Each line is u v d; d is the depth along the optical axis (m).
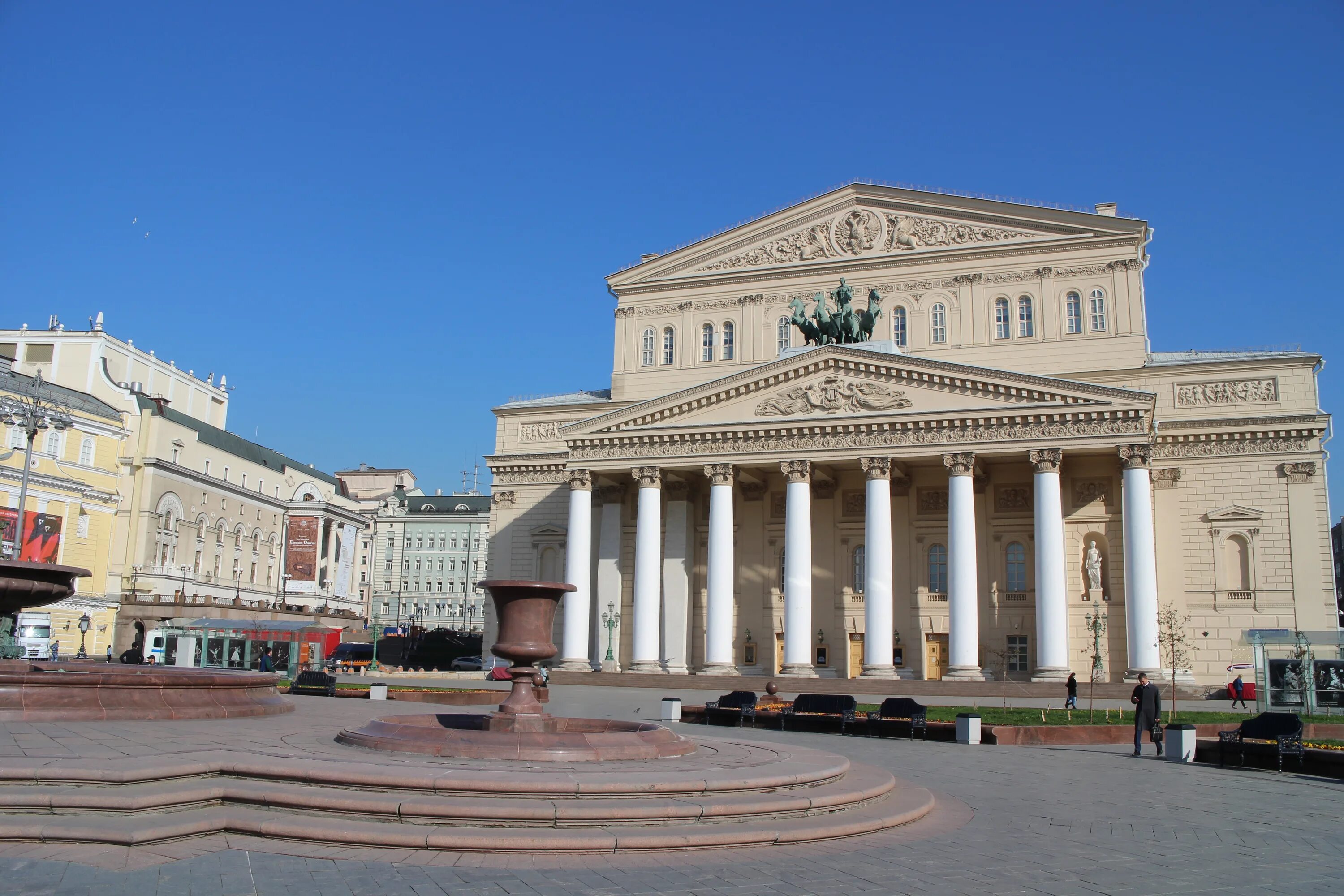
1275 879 14.86
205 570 101.44
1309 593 60.28
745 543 69.25
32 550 82.19
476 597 136.75
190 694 26.72
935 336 70.12
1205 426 63.38
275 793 15.25
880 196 73.06
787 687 57.69
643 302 78.06
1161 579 62.94
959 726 34.53
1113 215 68.94
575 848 14.38
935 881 14.00
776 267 74.62
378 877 12.90
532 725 21.61
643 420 65.69
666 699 40.78
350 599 124.94
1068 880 14.36
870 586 59.38
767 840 15.60
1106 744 34.97
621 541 70.31
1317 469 61.38
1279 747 27.03
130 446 93.44
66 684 24.42
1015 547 63.69
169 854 13.46
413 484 157.12
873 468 60.44
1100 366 66.50
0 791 14.64
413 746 18.75
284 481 119.31
